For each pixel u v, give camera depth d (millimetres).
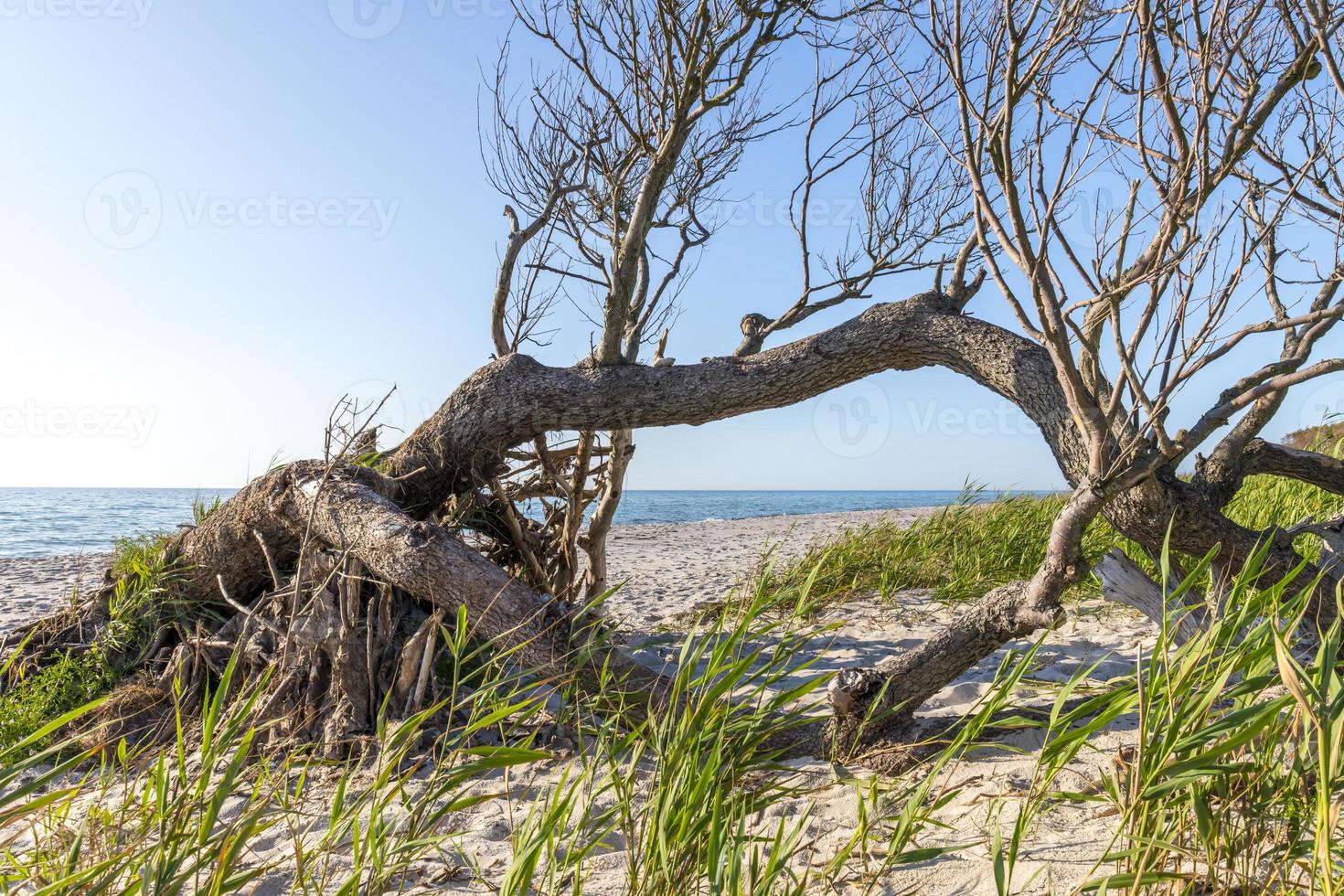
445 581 3426
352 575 3627
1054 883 1893
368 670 3479
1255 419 3406
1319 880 1643
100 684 3947
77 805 2848
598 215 5133
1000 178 2412
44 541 20812
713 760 1945
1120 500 3363
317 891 1997
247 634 3836
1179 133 2219
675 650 5293
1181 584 2145
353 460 4633
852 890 1984
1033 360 3594
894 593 6723
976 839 2180
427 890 2160
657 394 4207
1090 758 2717
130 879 1832
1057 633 5012
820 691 3908
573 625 3410
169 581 4309
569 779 2916
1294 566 3244
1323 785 1475
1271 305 3357
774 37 3625
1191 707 1782
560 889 1917
